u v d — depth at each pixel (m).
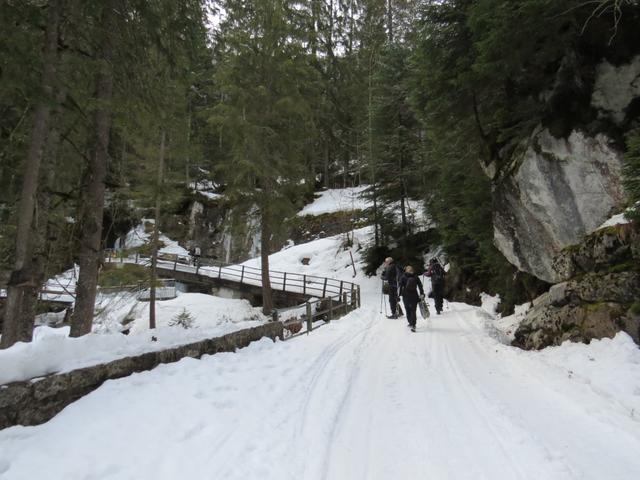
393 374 5.54
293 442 3.36
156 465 2.80
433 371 5.60
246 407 4.05
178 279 22.67
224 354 5.92
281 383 4.96
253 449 3.17
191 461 2.90
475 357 6.33
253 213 18.09
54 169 6.33
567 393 4.37
